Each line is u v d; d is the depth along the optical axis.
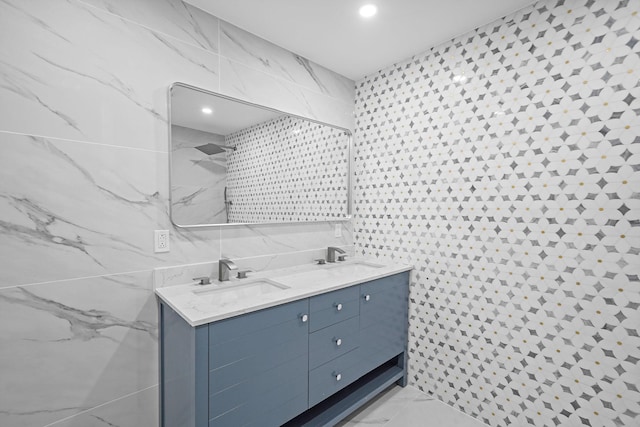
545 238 1.62
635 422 1.37
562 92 1.54
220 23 1.78
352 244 2.59
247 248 1.93
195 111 1.67
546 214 1.61
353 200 2.60
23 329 1.23
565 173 1.54
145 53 1.50
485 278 1.85
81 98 1.33
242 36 1.88
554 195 1.58
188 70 1.65
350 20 1.79
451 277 2.02
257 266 1.98
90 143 1.36
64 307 1.32
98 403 1.41
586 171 1.48
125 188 1.46
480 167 1.86
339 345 1.74
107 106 1.40
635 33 1.34
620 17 1.38
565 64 1.53
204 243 1.73
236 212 1.86
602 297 1.45
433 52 2.08
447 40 2.01
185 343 1.26
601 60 1.43
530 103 1.65
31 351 1.25
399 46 2.08
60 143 1.29
